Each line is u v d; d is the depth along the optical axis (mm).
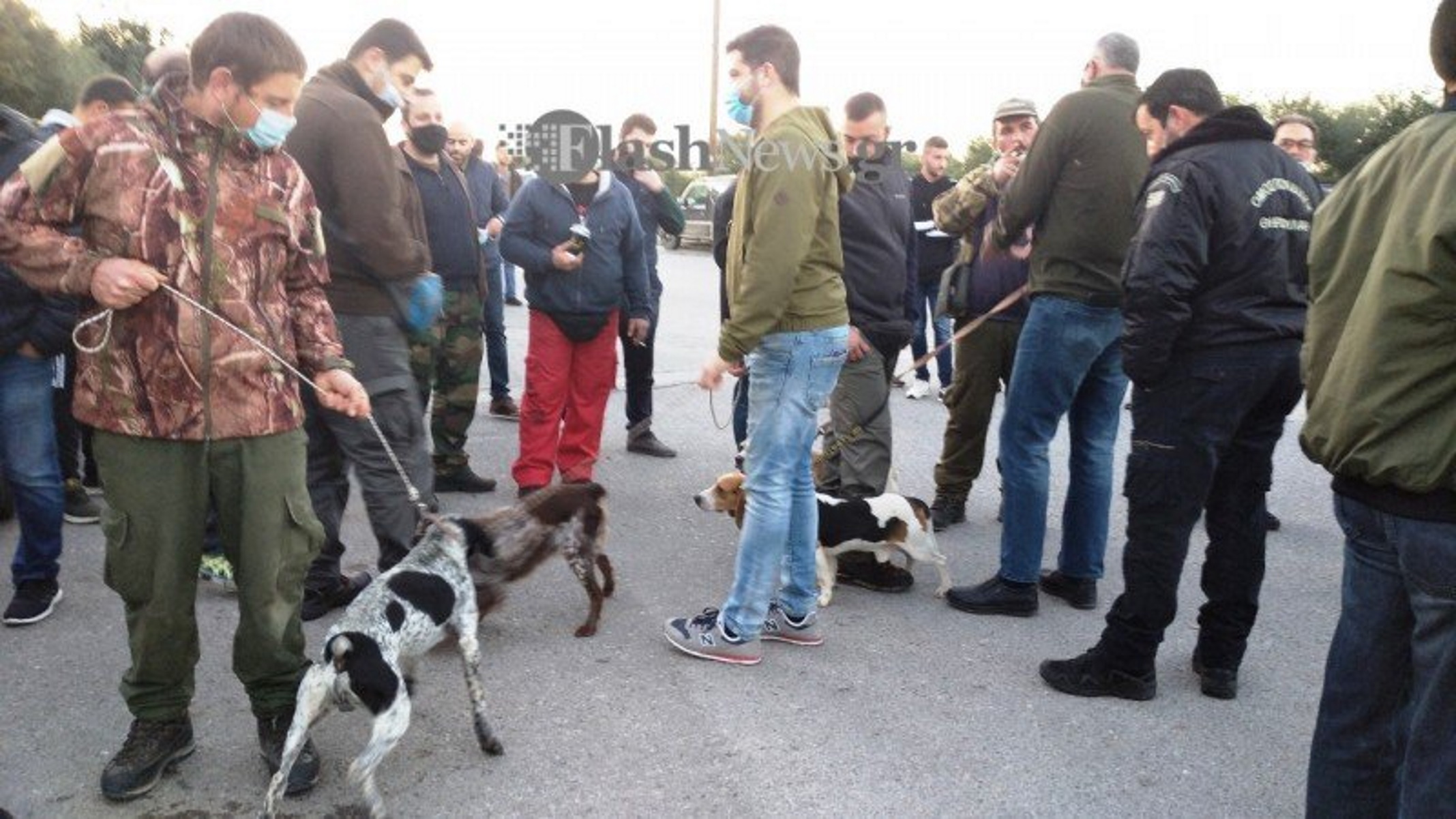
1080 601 4578
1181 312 3301
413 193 4406
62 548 4285
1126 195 3967
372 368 3883
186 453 2734
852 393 4805
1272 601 4801
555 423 5719
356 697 2758
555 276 5469
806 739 3389
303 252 2918
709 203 24125
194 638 2951
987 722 3547
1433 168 2104
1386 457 2176
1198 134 3434
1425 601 2211
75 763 3092
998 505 6062
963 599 4504
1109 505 4520
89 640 3852
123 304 2533
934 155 8930
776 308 3377
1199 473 3475
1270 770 3326
